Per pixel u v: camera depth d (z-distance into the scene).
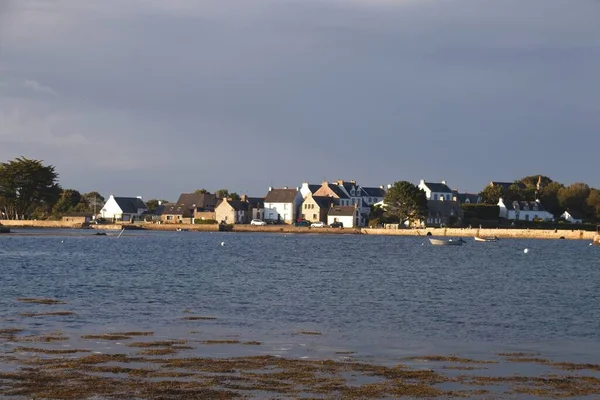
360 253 133.88
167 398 29.25
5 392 29.66
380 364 36.03
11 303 54.53
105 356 36.12
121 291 64.19
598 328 47.81
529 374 34.41
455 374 34.12
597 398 30.53
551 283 79.12
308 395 30.03
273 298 61.03
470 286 74.31
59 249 131.12
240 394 29.92
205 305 55.81
